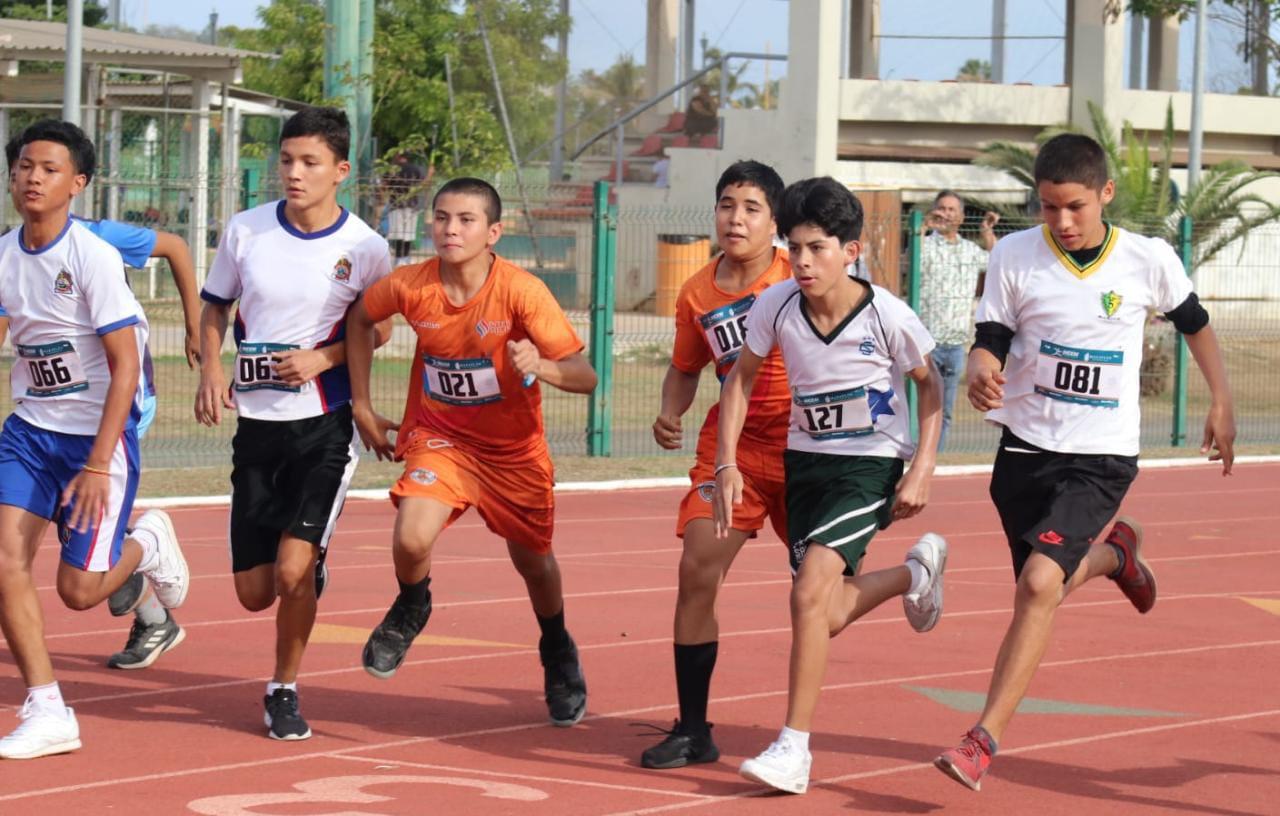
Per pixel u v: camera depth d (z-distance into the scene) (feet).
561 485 85.20
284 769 34.83
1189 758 37.27
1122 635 52.31
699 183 169.99
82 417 36.70
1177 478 97.19
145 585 44.21
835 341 34.50
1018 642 33.17
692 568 35.96
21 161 35.78
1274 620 55.47
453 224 36.32
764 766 32.71
